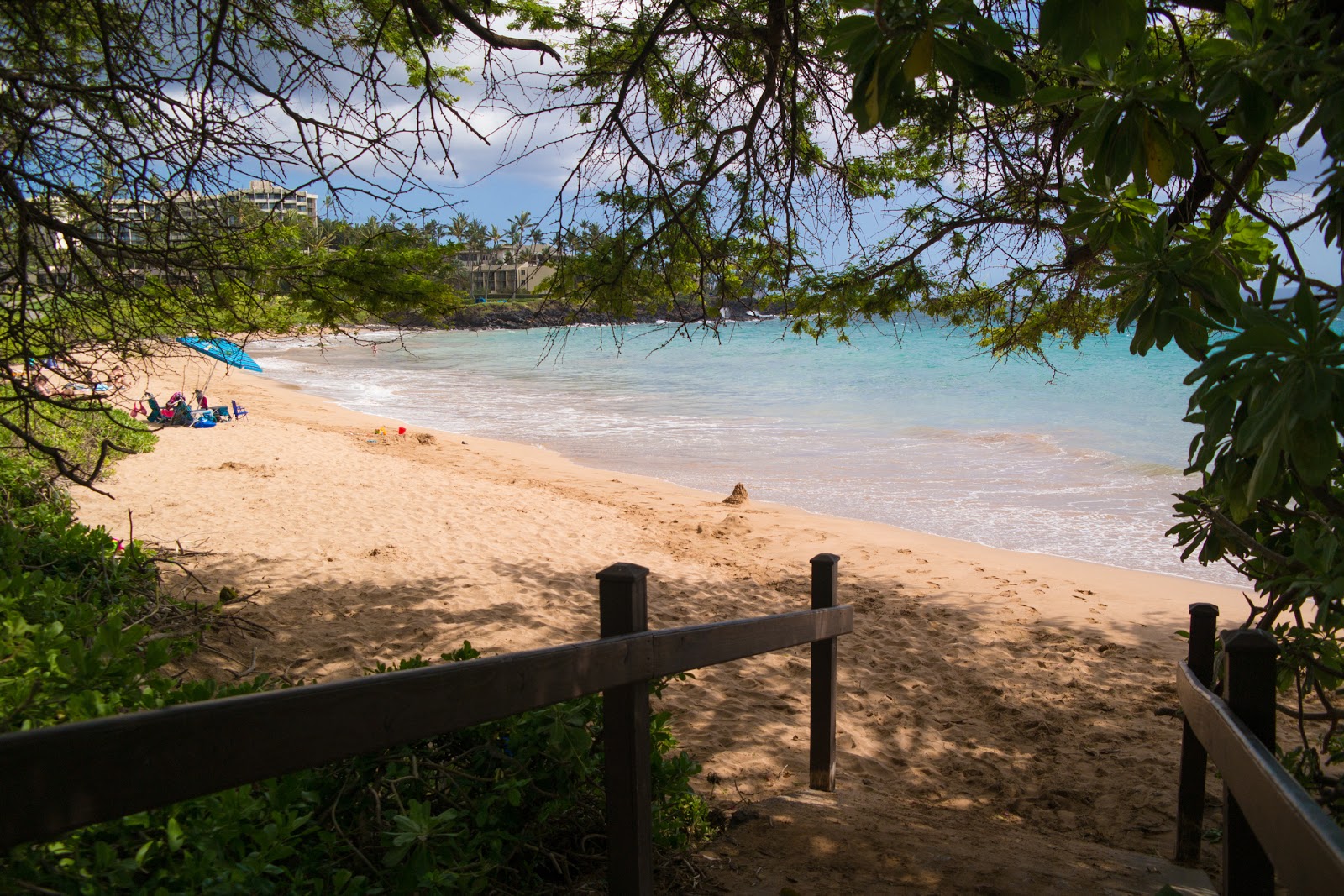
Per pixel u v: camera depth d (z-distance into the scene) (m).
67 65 3.62
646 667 2.66
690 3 4.60
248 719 1.58
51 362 3.80
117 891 2.03
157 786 1.46
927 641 7.61
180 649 4.15
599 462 17.02
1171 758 5.41
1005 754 5.52
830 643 4.39
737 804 4.41
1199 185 3.54
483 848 2.93
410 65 5.43
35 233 3.49
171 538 9.08
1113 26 1.87
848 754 5.45
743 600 8.59
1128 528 11.69
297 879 2.38
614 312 5.56
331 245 4.55
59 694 2.51
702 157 5.36
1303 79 2.19
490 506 11.92
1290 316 2.01
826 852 3.47
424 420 23.39
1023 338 6.38
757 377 34.28
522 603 7.89
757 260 5.81
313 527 10.09
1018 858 3.54
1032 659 7.21
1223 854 2.16
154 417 16.84
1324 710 5.91
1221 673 3.19
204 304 4.14
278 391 28.78
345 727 1.74
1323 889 1.32
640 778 2.65
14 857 1.85
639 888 2.65
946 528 11.88
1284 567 3.03
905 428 20.48
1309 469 1.86
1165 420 20.64
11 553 4.68
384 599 7.69
